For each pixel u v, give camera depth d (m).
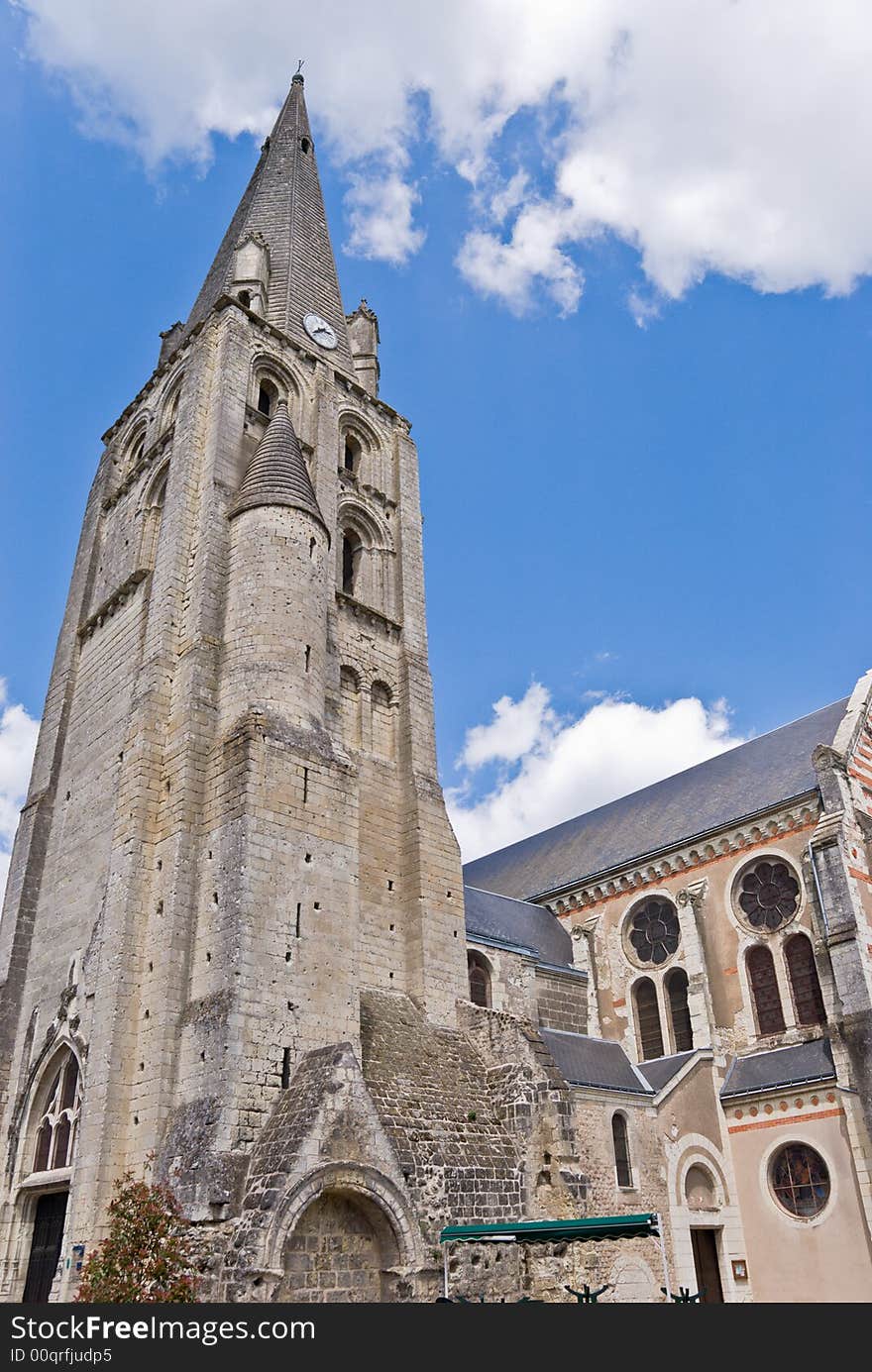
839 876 35.72
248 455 38.31
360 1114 24.28
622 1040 41.53
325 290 50.72
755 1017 38.16
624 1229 21.59
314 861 29.17
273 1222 21.58
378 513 43.81
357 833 30.94
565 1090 30.34
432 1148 26.45
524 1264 26.80
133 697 33.50
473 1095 29.67
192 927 27.95
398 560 43.16
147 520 40.41
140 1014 27.33
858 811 38.03
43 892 36.25
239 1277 20.92
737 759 47.78
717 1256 33.53
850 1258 30.78
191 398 39.12
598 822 52.44
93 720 37.47
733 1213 33.94
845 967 34.19
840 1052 33.22
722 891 40.78
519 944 41.06
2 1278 28.83
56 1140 29.84
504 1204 27.20
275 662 31.91
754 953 39.16
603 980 43.56
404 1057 29.23
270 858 28.03
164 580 34.78
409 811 36.25
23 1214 29.83
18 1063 33.09
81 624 41.91
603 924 44.69
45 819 37.81
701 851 42.09
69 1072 30.59
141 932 28.50
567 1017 41.62
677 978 41.06
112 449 47.22
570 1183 28.67
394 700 39.06
